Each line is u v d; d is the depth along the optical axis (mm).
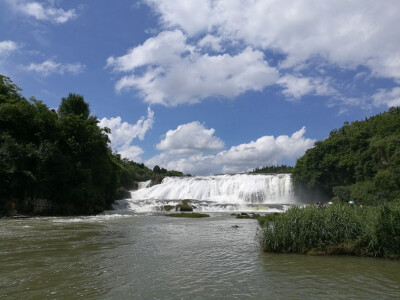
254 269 11398
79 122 47406
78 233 21781
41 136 42125
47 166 40031
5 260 12844
